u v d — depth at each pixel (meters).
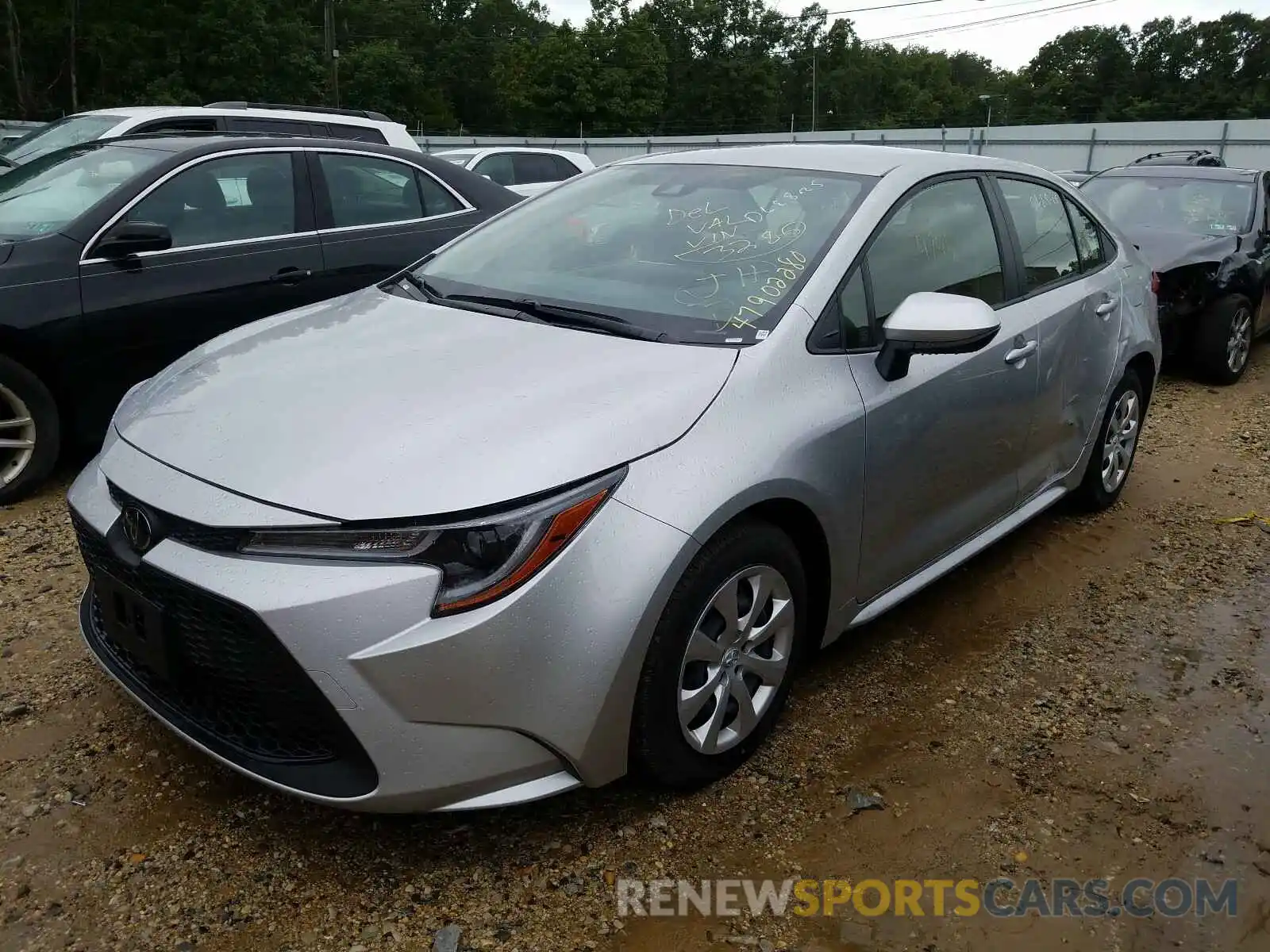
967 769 2.90
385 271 5.61
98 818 2.58
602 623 2.25
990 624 3.78
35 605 3.64
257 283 5.07
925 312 2.85
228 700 2.30
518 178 13.14
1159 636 3.72
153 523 2.31
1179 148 30.56
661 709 2.45
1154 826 2.69
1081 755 2.98
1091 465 4.60
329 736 2.20
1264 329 8.59
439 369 2.67
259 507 2.21
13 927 2.24
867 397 2.91
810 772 2.86
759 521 2.62
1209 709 3.25
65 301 4.45
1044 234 4.08
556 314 2.99
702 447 2.47
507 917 2.31
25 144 7.92
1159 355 4.88
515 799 2.29
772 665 2.79
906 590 3.33
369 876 2.42
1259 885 2.49
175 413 2.62
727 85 82.75
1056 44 93.38
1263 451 5.98
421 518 2.14
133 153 5.13
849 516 2.90
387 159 5.83
